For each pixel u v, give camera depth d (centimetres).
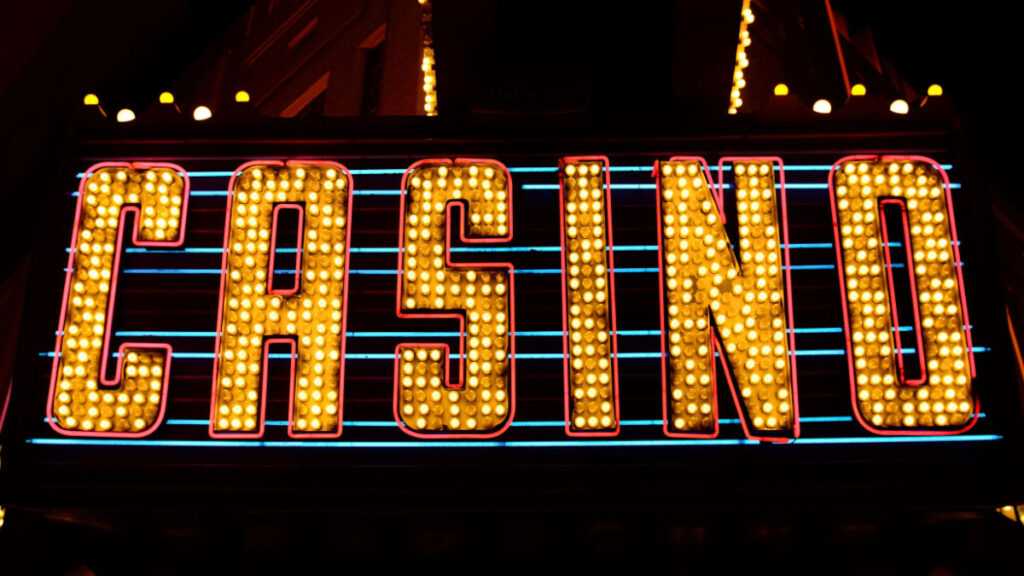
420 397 569
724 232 591
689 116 635
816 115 632
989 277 578
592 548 648
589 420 561
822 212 610
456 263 594
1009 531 592
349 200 612
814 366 574
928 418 554
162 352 581
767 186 605
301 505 559
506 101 687
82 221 604
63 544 625
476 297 588
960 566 623
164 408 568
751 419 555
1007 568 597
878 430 551
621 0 721
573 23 731
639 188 619
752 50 1309
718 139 630
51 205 618
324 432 562
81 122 645
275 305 582
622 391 571
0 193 782
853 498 550
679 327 573
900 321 579
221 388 568
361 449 566
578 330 577
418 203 609
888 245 590
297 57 1795
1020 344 721
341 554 654
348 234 603
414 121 637
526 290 595
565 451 561
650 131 631
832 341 579
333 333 579
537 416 568
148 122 644
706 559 646
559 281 596
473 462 560
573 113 683
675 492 555
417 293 588
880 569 639
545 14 727
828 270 596
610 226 604
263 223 604
